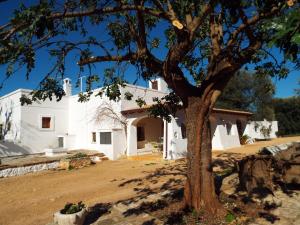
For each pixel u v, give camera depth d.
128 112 19.33
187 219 5.76
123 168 15.51
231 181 8.83
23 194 10.76
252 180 7.53
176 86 6.25
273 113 36.41
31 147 20.91
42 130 21.78
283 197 7.07
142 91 21.34
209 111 6.12
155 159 17.77
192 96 6.26
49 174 15.04
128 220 6.33
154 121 23.14
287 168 7.63
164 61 5.93
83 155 17.98
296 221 5.57
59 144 22.55
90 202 8.93
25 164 15.54
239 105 36.50
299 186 7.70
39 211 8.41
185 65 8.84
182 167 14.12
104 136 20.17
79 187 11.40
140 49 6.16
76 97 23.02
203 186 6.04
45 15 3.40
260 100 36.28
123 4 4.93
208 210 5.89
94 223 6.42
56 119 22.83
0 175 14.41
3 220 7.77
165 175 12.35
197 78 8.82
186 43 5.21
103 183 11.86
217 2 4.57
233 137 23.23
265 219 5.72
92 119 21.48
